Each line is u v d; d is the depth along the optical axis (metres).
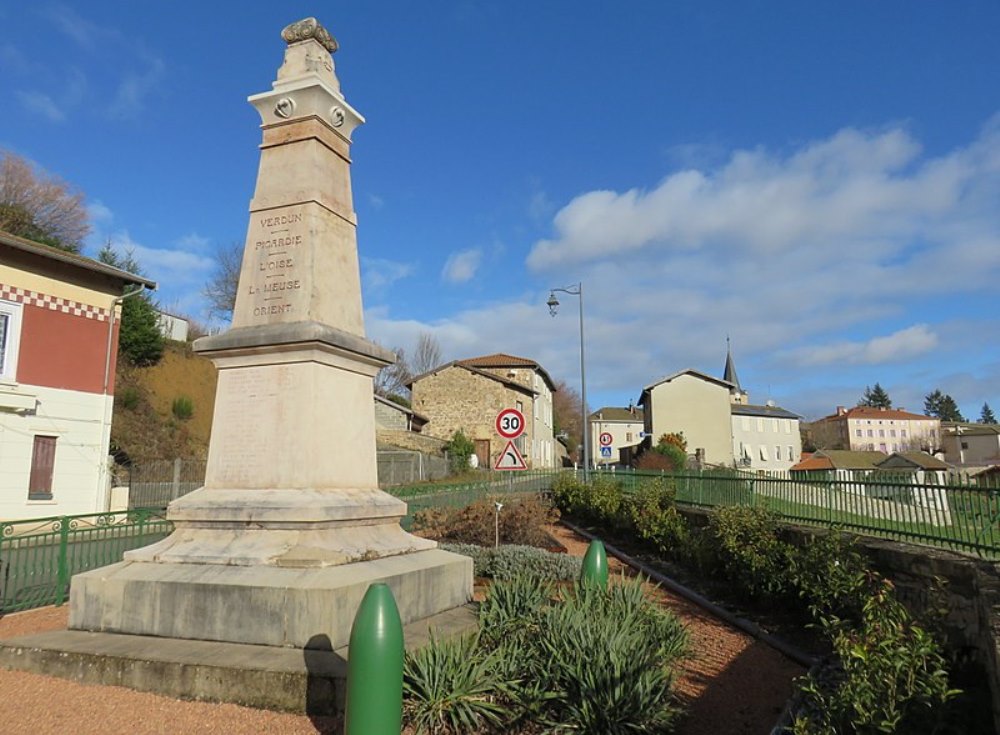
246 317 7.15
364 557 6.33
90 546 9.80
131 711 4.73
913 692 3.60
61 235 41.91
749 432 71.94
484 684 4.49
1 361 18.95
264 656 5.12
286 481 6.48
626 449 68.19
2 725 4.51
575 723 4.14
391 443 44.44
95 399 21.08
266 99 7.63
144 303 37.97
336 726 4.50
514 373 54.16
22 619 7.95
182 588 5.75
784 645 6.99
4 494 18.56
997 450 84.19
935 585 5.81
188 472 29.41
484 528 13.70
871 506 8.53
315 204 7.25
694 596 9.43
